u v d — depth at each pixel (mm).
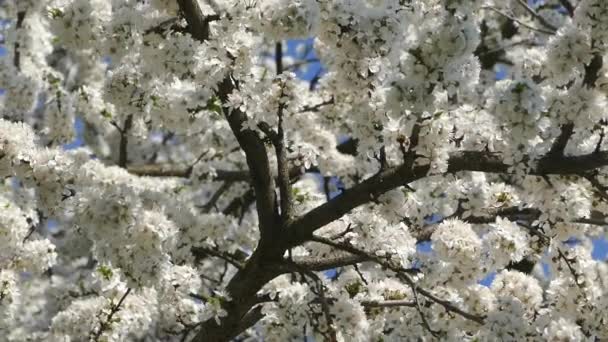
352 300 6410
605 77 5926
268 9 5648
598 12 5398
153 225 6336
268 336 7090
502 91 5215
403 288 7125
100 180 8500
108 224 6336
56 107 10352
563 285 6770
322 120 9703
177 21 6711
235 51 6168
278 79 6156
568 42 5672
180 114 8047
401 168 6195
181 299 7172
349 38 5691
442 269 6734
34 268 7809
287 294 6508
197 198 14047
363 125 6320
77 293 10930
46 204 6965
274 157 10031
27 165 6797
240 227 9055
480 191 6930
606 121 6332
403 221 7570
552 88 6020
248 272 7039
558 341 6074
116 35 6898
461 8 5172
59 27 7109
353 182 10500
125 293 7598
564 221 6379
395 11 5676
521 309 6211
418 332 6988
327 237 6836
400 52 5629
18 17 11797
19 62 11703
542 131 5480
